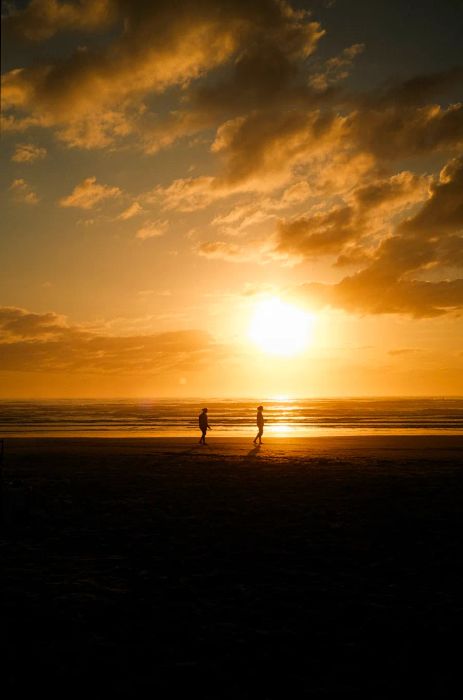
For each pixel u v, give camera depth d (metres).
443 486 15.00
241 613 6.01
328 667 4.78
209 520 10.76
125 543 9.00
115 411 91.56
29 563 7.87
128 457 22.19
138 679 4.54
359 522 10.59
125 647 5.14
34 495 13.28
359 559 8.11
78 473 17.55
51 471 18.00
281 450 25.23
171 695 4.28
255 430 43.91
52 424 53.31
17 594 6.56
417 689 4.42
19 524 10.36
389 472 17.80
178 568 7.65
